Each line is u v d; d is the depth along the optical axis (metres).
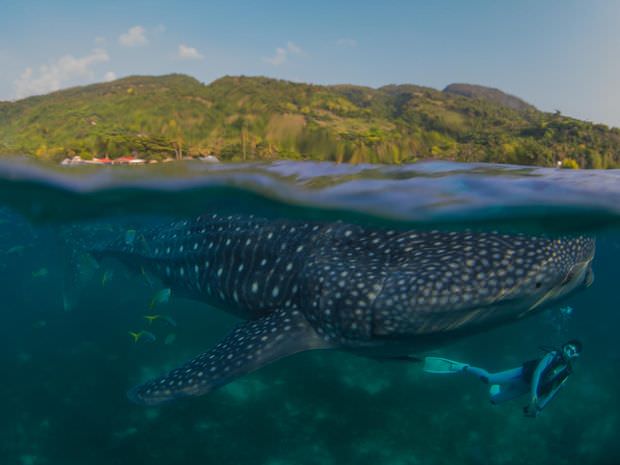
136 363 9.97
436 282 3.99
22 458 6.79
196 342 11.28
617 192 5.59
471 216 5.68
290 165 6.34
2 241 21.89
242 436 7.43
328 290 4.45
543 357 6.00
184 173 6.30
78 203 8.44
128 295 15.77
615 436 8.37
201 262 6.16
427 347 4.54
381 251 4.60
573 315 19.53
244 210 6.42
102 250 10.05
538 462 7.51
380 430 7.81
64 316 13.14
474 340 13.07
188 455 6.89
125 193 7.46
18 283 18.17
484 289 3.99
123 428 7.51
